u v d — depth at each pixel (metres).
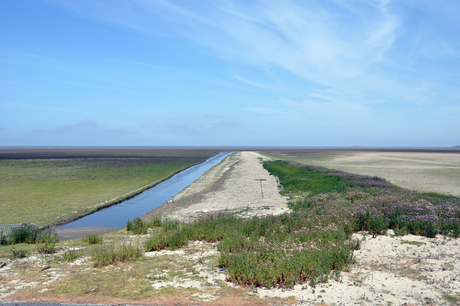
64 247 10.57
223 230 11.91
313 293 6.23
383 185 24.75
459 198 17.64
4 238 11.59
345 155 111.50
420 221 11.37
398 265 7.87
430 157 91.81
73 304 5.71
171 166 60.66
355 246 9.41
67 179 37.16
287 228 11.77
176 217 17.02
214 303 5.75
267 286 6.62
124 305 5.68
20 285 6.67
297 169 43.12
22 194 26.09
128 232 13.88
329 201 16.70
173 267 8.03
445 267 7.58
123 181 36.00
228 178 37.88
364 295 6.09
